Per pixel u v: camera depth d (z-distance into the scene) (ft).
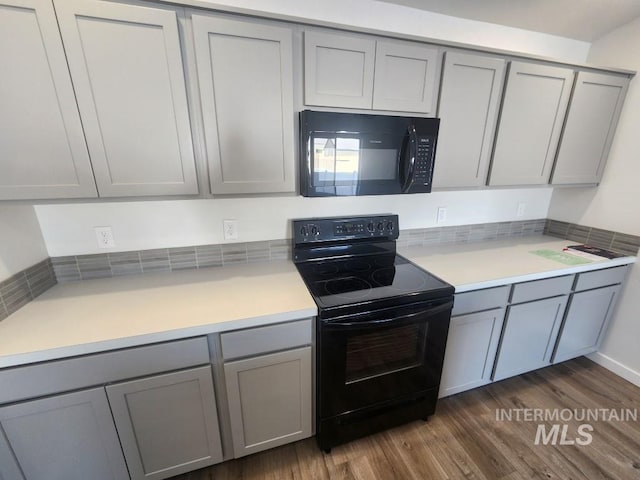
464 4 5.24
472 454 4.97
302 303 4.15
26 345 3.19
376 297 4.34
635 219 6.29
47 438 3.46
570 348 6.68
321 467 4.75
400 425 5.48
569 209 7.51
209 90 3.73
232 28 3.60
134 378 3.58
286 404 4.45
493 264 5.83
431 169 5.01
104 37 3.25
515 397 6.18
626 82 6.05
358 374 4.68
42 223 4.54
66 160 3.49
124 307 4.03
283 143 4.26
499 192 7.29
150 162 3.79
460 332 5.27
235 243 5.59
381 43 4.28
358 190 4.67
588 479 4.59
